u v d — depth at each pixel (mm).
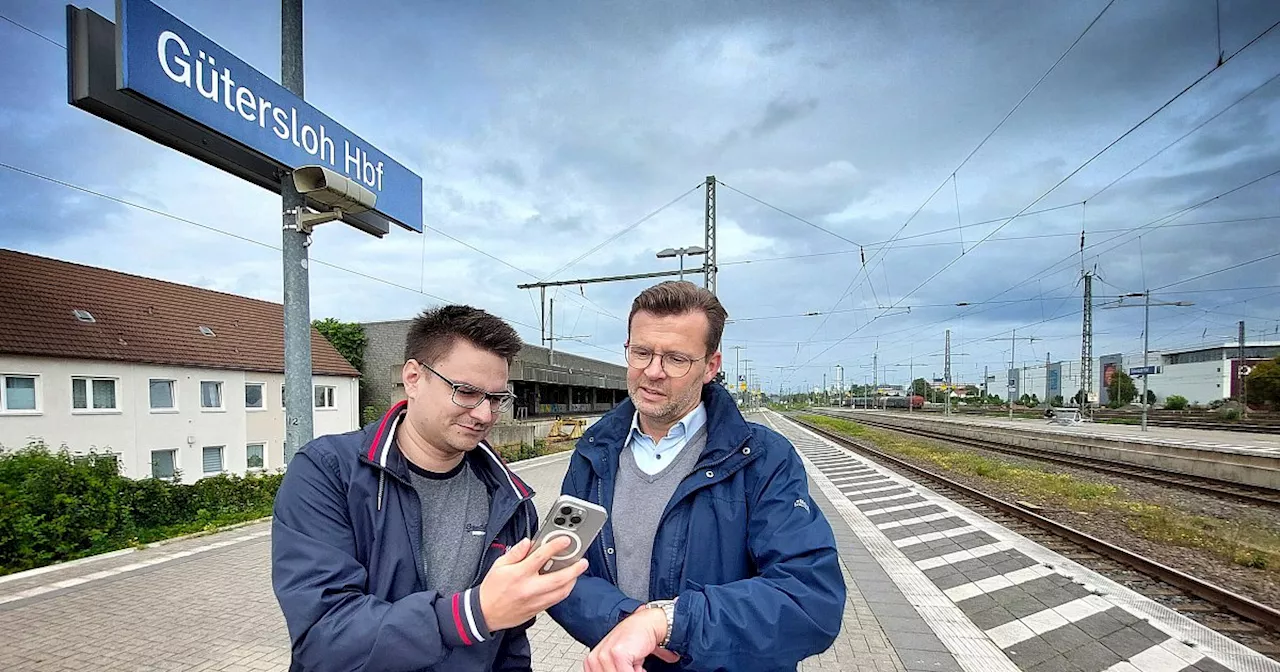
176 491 8648
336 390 24734
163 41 4840
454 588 1614
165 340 18109
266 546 7199
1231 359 56406
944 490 12281
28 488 6777
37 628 4629
